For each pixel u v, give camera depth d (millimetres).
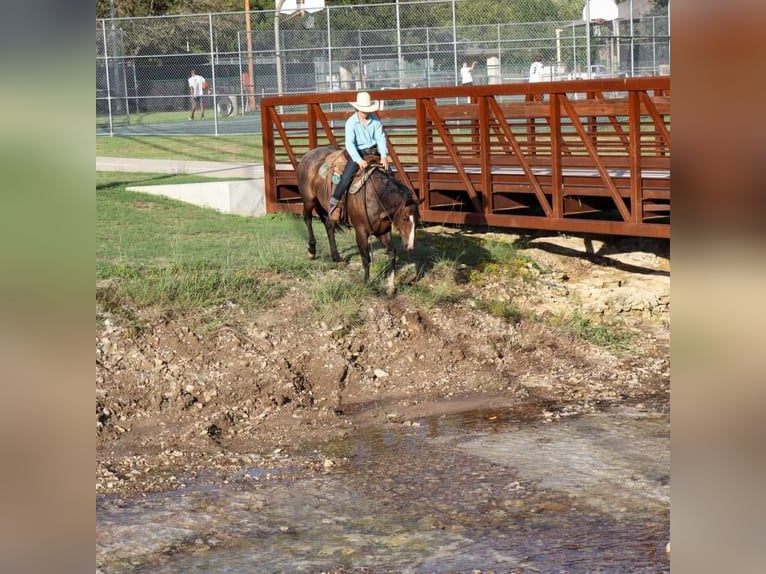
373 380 10602
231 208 16797
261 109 16734
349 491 7465
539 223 12641
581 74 29062
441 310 12055
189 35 34969
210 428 9250
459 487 7383
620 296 12906
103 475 7996
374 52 32125
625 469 7590
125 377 9992
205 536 6574
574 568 5641
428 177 14352
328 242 14391
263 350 10734
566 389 10266
